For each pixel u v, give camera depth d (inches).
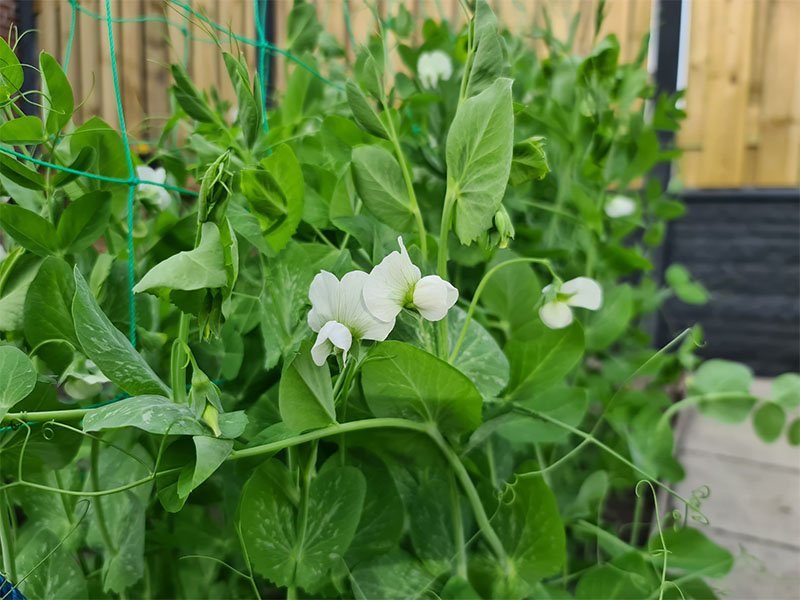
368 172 9.2
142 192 11.1
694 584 10.8
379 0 19.9
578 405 11.5
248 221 9.4
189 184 15.5
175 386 7.9
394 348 7.9
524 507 9.3
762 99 38.3
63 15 20.1
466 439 9.8
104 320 7.7
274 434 8.4
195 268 6.5
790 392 13.0
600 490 12.3
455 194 8.5
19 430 8.2
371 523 9.4
